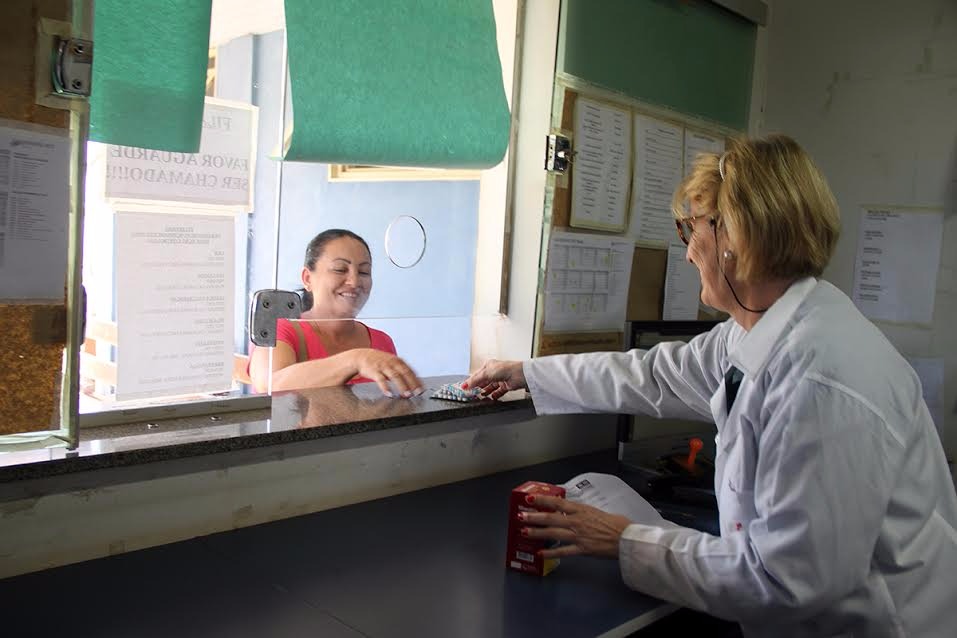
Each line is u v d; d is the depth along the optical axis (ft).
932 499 3.77
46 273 3.72
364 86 4.92
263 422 4.74
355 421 4.93
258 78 4.87
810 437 3.44
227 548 4.28
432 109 5.29
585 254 6.75
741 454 3.90
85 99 3.72
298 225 5.53
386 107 5.04
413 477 5.47
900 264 7.68
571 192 6.54
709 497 5.39
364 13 4.92
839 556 3.40
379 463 5.24
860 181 7.91
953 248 7.38
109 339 4.33
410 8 5.16
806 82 8.24
